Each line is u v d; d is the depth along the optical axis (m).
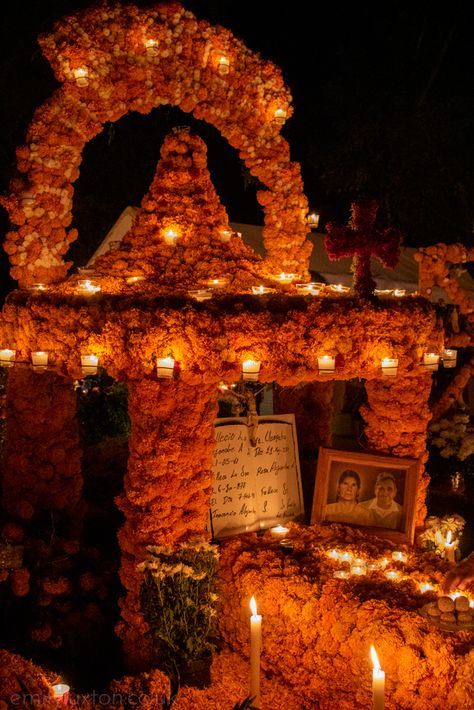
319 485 5.10
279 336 3.95
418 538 5.14
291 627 4.09
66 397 4.86
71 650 4.35
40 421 4.77
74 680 4.12
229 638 4.41
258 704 3.68
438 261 5.32
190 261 4.53
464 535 7.54
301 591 4.07
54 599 4.44
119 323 3.78
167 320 3.71
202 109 4.88
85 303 3.90
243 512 4.90
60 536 4.79
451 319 5.38
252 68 4.91
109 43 4.38
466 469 9.10
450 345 5.41
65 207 4.50
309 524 5.34
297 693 4.04
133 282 4.28
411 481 4.98
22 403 4.73
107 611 4.59
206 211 4.70
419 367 4.45
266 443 5.07
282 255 5.35
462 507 8.40
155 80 4.55
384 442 5.17
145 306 3.78
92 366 3.88
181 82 4.64
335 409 10.47
